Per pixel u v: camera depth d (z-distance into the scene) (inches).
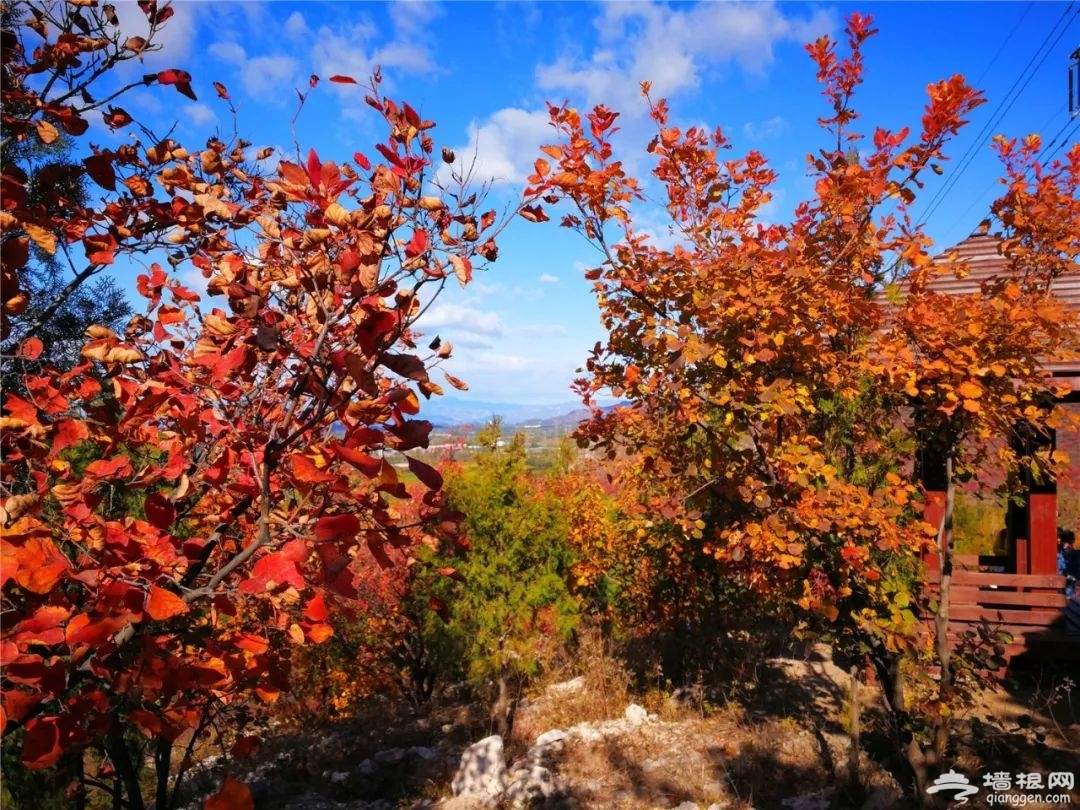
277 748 438.0
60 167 85.4
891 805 200.2
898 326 181.9
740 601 330.3
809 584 168.6
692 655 368.2
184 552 74.7
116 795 157.6
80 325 148.6
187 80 83.7
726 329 170.2
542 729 358.0
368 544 67.1
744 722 297.1
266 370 83.2
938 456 195.0
